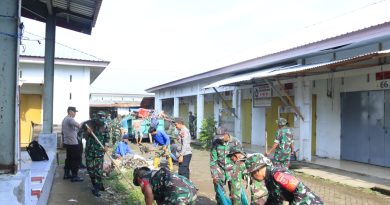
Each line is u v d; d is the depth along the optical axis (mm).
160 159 13141
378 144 12398
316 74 12914
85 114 19031
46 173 7594
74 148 9734
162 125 20609
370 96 12703
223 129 6434
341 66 10625
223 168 6359
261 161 4168
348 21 14297
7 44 4488
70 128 9758
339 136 14016
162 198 4648
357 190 9320
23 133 17594
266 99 16438
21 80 16578
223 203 6277
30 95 17906
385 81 11977
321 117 14914
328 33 13211
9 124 4453
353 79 13320
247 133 20516
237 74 18406
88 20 11844
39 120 17953
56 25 12781
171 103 31953
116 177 10055
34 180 6953
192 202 4605
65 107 18766
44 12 11766
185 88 25844
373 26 9836
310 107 13695
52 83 11977
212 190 9258
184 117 29938
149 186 4688
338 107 14070
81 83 19031
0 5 4465
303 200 3852
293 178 3926
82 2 9859
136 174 4902
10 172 4438
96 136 8406
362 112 13039
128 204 7516
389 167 12008
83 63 18656
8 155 4441
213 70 19625
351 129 13500
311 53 12773
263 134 18531
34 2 11414
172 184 4566
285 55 13844
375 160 12531
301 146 13531
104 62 19031
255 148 17500
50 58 11930
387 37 10094
